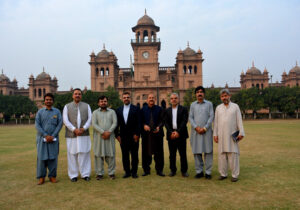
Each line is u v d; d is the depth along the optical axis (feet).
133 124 26.11
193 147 25.00
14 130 105.50
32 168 30.17
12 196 19.76
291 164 29.48
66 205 17.65
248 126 101.96
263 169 27.25
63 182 23.98
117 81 222.48
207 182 23.08
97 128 24.84
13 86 266.16
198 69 207.31
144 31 198.49
